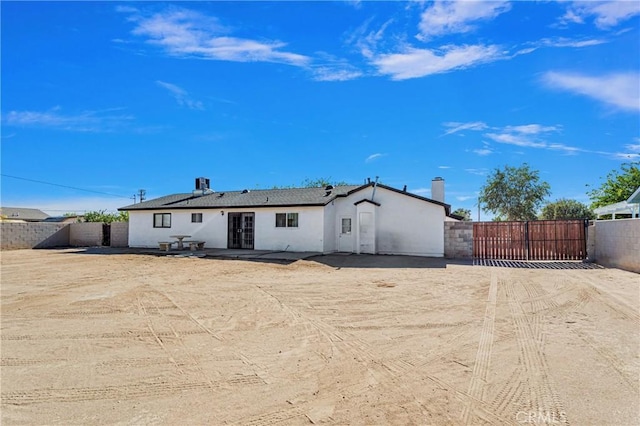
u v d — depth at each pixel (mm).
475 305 8039
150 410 3535
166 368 4613
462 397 3764
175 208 23562
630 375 4250
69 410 3541
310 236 20062
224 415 3432
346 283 11062
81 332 6180
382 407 3568
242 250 21047
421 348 5301
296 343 5598
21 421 3332
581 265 14906
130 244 25344
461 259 17406
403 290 9867
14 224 25531
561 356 4910
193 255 18781
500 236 17375
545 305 7996
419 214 19188
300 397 3803
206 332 6188
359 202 20109
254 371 4512
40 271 14023
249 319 7023
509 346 5344
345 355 5055
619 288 9734
